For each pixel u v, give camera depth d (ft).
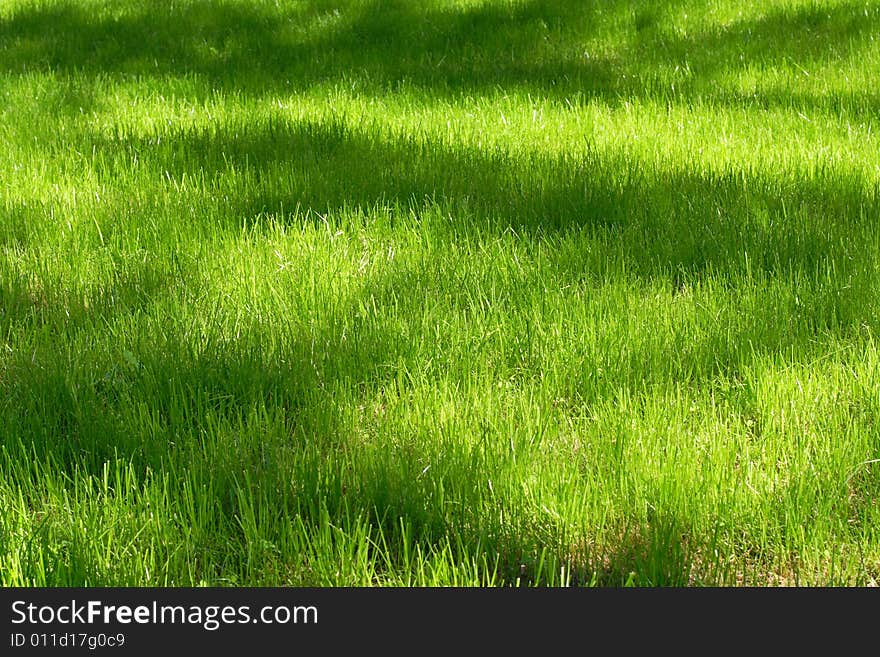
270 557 8.12
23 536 8.17
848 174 16.71
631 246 13.84
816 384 10.36
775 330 11.45
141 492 9.05
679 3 29.71
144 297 12.77
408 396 10.27
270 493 8.81
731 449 9.25
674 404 10.03
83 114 21.66
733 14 28.86
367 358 11.02
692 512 8.54
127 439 9.49
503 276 12.98
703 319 11.74
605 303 12.10
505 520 8.53
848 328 11.77
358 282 12.96
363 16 31.17
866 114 20.59
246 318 11.91
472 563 8.39
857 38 26.12
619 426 9.50
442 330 11.51
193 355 10.85
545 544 8.39
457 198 15.84
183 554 8.22
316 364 11.00
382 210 15.05
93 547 8.00
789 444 9.48
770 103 21.81
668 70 25.11
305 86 24.52
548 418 9.96
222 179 16.83
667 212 15.19
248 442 9.62
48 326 11.73
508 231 14.55
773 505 8.66
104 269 13.51
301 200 15.83
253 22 31.48
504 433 9.59
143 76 25.35
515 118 20.97
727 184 16.26
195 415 10.02
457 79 25.08
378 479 8.93
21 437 9.62
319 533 8.16
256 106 22.44
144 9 33.47
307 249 13.78
